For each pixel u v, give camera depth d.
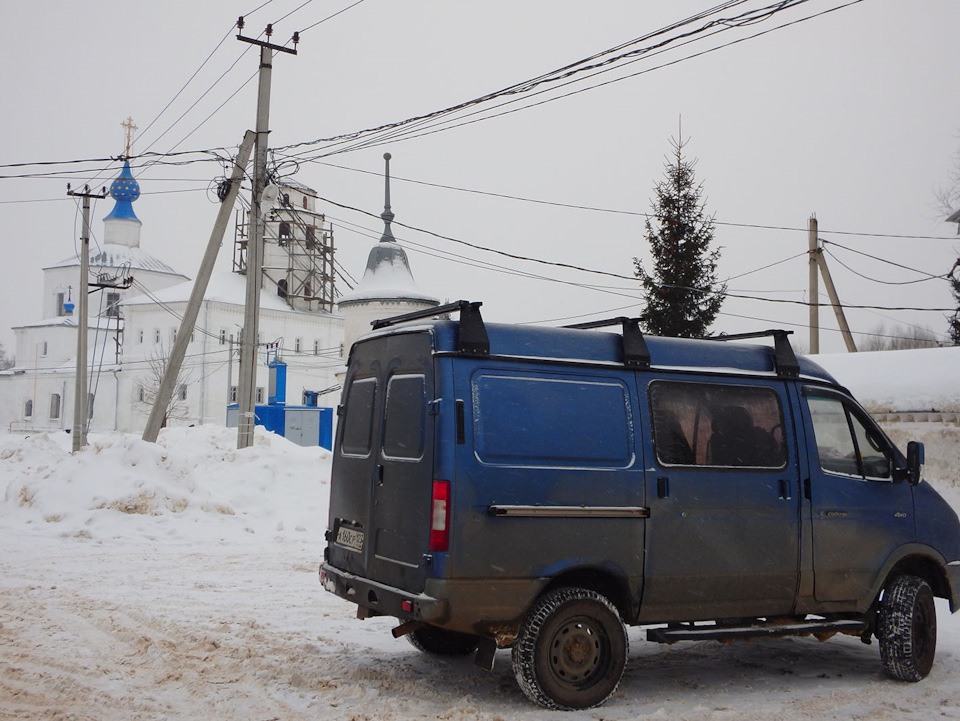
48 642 7.12
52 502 14.98
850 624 6.93
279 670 6.52
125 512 14.83
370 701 5.91
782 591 6.66
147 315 77.44
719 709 6.03
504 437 5.86
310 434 40.31
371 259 44.94
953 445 14.12
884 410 14.85
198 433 25.91
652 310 35.16
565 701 5.82
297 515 16.62
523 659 5.79
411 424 6.02
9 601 8.77
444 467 5.66
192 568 11.27
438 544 5.60
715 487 6.46
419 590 5.69
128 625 7.85
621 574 6.11
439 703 5.94
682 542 6.31
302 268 82.06
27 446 22.22
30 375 86.00
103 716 5.39
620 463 6.18
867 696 6.50
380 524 6.20
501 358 6.00
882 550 7.04
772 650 7.93
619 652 6.00
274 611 8.76
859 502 7.00
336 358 82.75
